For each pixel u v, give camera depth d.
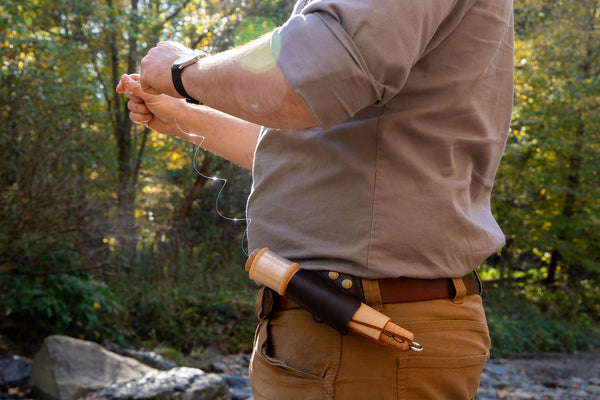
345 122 1.03
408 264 1.02
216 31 9.84
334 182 1.04
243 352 7.84
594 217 12.51
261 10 8.92
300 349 1.06
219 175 9.76
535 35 12.28
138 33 9.32
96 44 9.17
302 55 0.87
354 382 1.02
